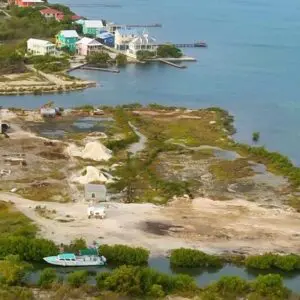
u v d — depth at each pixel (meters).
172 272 51.94
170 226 59.72
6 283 47.25
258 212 64.38
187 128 96.00
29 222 59.03
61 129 93.00
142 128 94.94
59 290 46.31
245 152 85.19
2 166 75.12
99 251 52.81
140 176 74.06
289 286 50.78
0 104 109.31
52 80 127.56
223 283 48.31
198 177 74.88
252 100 118.56
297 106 114.81
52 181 71.19
